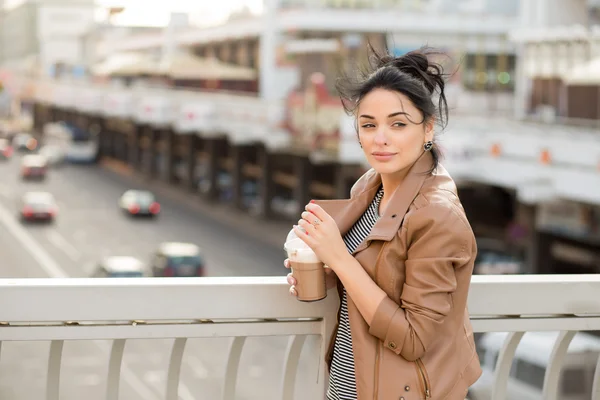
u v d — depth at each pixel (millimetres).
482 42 37031
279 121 35406
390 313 1832
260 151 44906
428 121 1942
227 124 42312
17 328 2055
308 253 1961
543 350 12086
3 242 37969
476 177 24000
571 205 26172
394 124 1919
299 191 41344
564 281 2377
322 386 2279
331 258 1889
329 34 39125
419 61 1966
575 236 26047
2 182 58562
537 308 2363
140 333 2121
